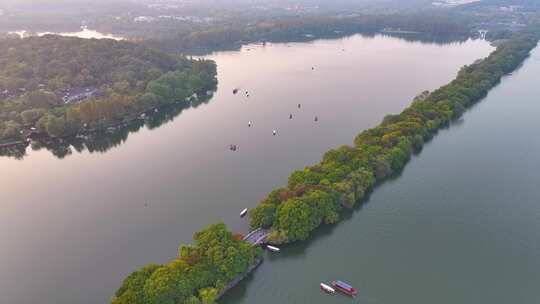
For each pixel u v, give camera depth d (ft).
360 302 610.24
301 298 617.21
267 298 617.21
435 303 610.65
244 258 628.28
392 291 630.33
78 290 641.40
